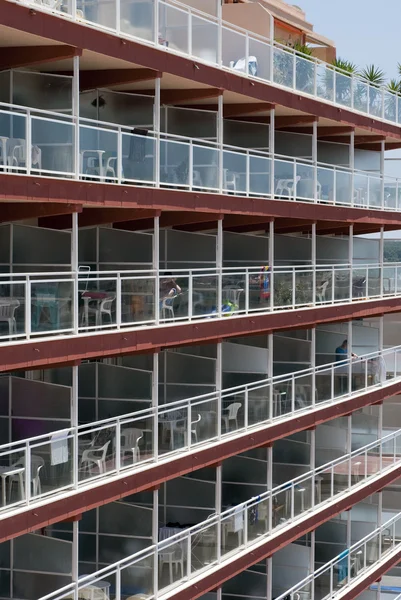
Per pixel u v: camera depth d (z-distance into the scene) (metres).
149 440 23.36
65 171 20.52
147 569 23.28
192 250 27.44
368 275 33.78
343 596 31.80
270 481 28.48
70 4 20.67
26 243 22.55
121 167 22.19
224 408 26.33
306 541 32.47
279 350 30.92
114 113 24.56
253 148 29.30
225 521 26.28
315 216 30.23
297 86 29.55
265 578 28.61
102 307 21.77
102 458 21.88
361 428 34.56
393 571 38.34
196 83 25.20
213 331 25.39
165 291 23.78
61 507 20.38
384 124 34.91
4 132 19.25
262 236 29.78
